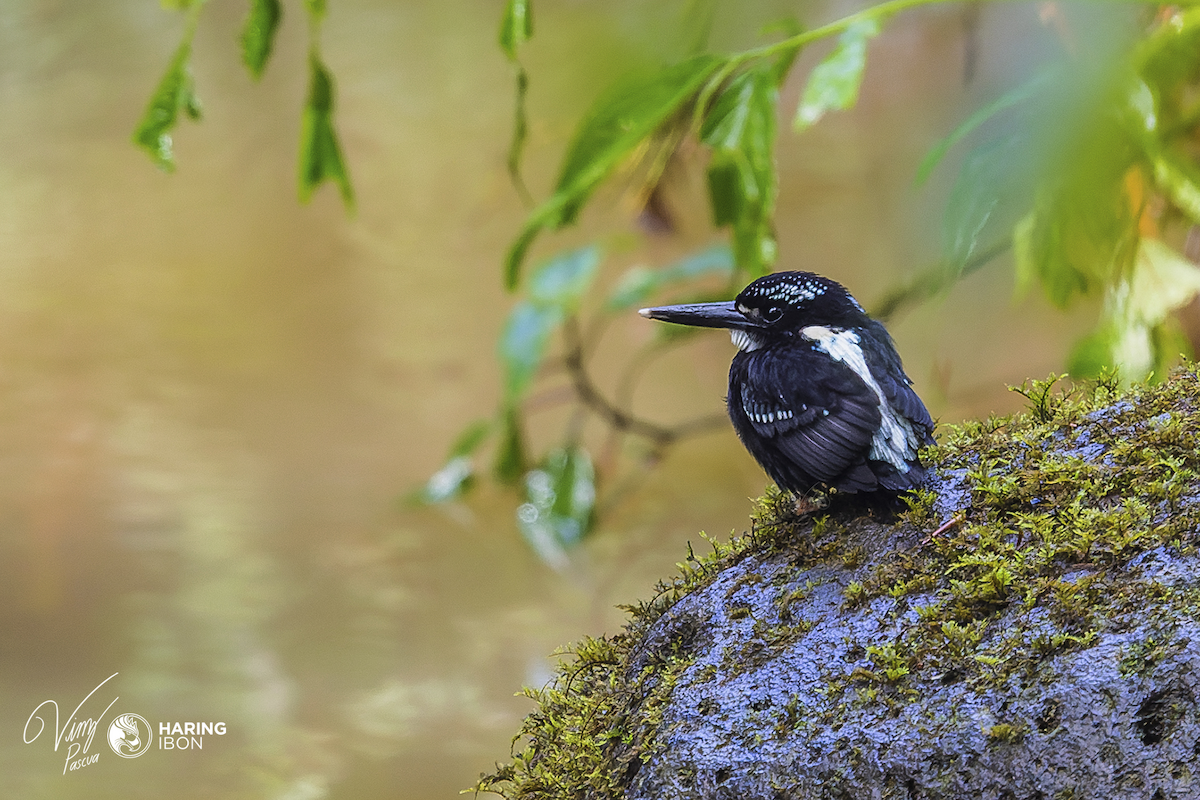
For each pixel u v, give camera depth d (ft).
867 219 57.77
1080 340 23.54
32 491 45.37
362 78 87.66
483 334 59.62
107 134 82.79
